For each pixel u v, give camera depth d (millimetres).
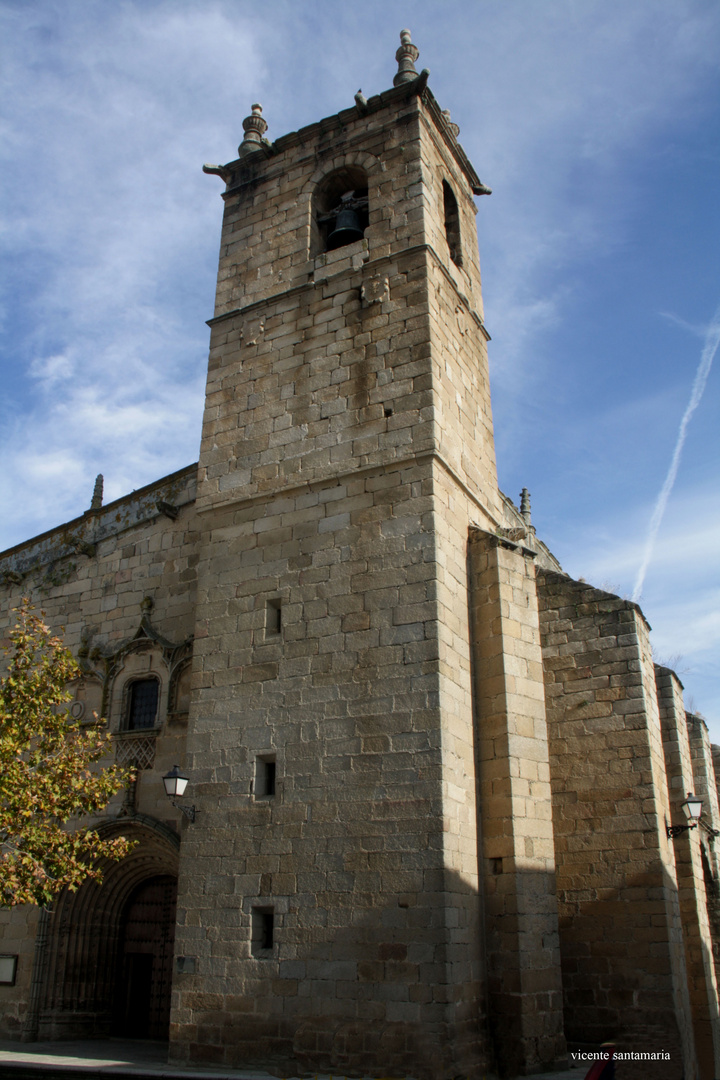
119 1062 16891
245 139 25078
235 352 22156
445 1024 14219
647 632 21797
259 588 19125
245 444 20844
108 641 23828
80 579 25297
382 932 15211
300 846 16500
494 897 16547
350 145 22953
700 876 22781
